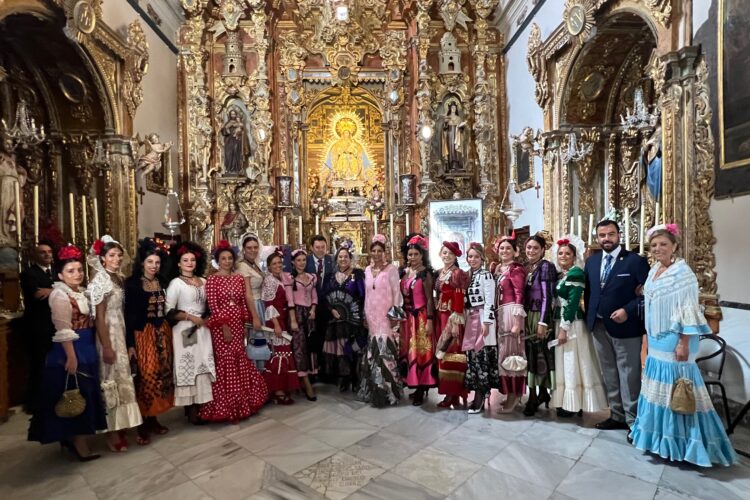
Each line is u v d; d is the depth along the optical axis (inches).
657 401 129.2
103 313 141.9
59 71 252.2
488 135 400.2
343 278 208.1
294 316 196.2
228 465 134.4
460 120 409.7
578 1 245.1
